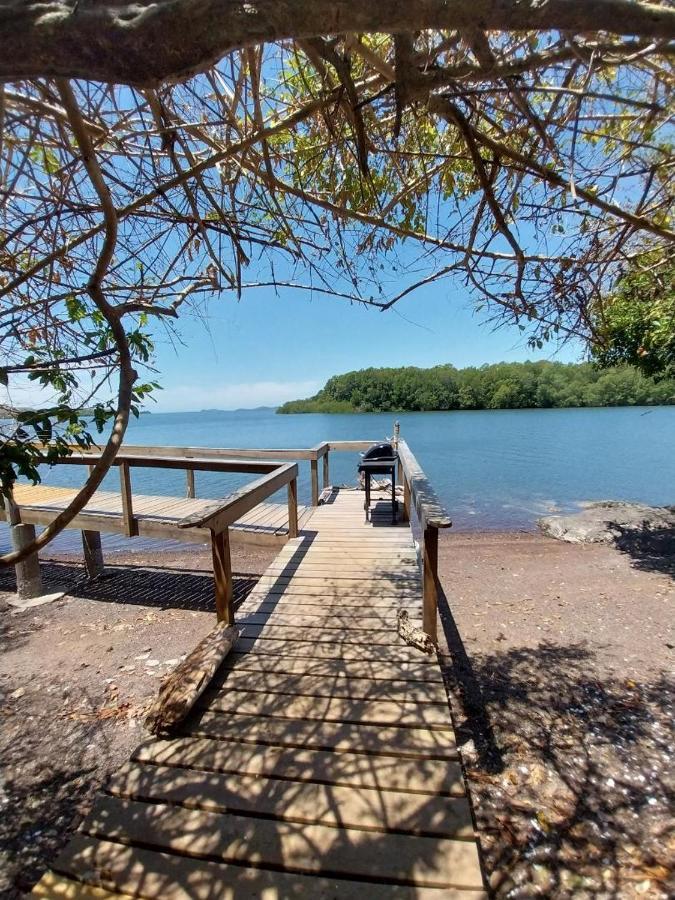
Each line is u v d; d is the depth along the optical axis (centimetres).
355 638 305
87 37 78
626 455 1852
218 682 263
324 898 154
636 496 1197
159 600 552
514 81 140
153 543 869
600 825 218
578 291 229
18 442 160
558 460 1761
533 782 247
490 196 171
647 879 191
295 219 225
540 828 217
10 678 371
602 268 219
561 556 738
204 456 701
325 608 347
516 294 222
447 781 195
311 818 180
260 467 485
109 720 314
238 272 221
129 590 586
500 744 280
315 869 162
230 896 155
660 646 416
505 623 476
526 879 192
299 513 618
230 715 237
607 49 122
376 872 160
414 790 191
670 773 252
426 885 156
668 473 1481
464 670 375
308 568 423
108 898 158
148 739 224
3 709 329
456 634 449
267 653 290
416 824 176
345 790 192
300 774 200
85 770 270
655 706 319
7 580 637
